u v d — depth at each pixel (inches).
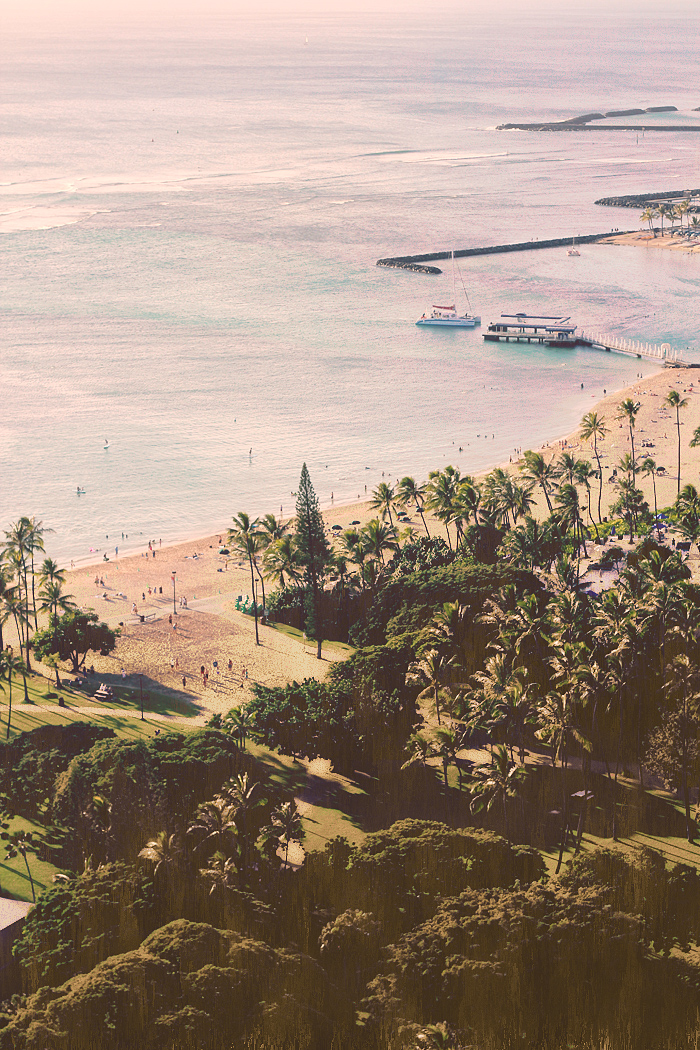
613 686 4365.2
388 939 3161.9
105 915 3211.1
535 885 3304.6
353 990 2984.7
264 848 3686.0
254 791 3882.9
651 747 4274.1
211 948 2960.1
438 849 3457.2
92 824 3801.7
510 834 4072.3
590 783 4419.3
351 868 3403.1
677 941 3171.8
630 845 3941.9
